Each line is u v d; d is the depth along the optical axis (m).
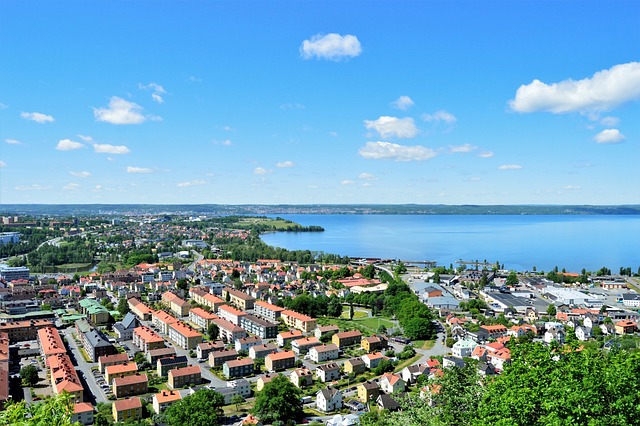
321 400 171.75
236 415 166.50
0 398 166.25
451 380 70.00
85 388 191.62
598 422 47.75
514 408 53.97
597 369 53.66
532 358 59.78
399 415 73.31
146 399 181.00
